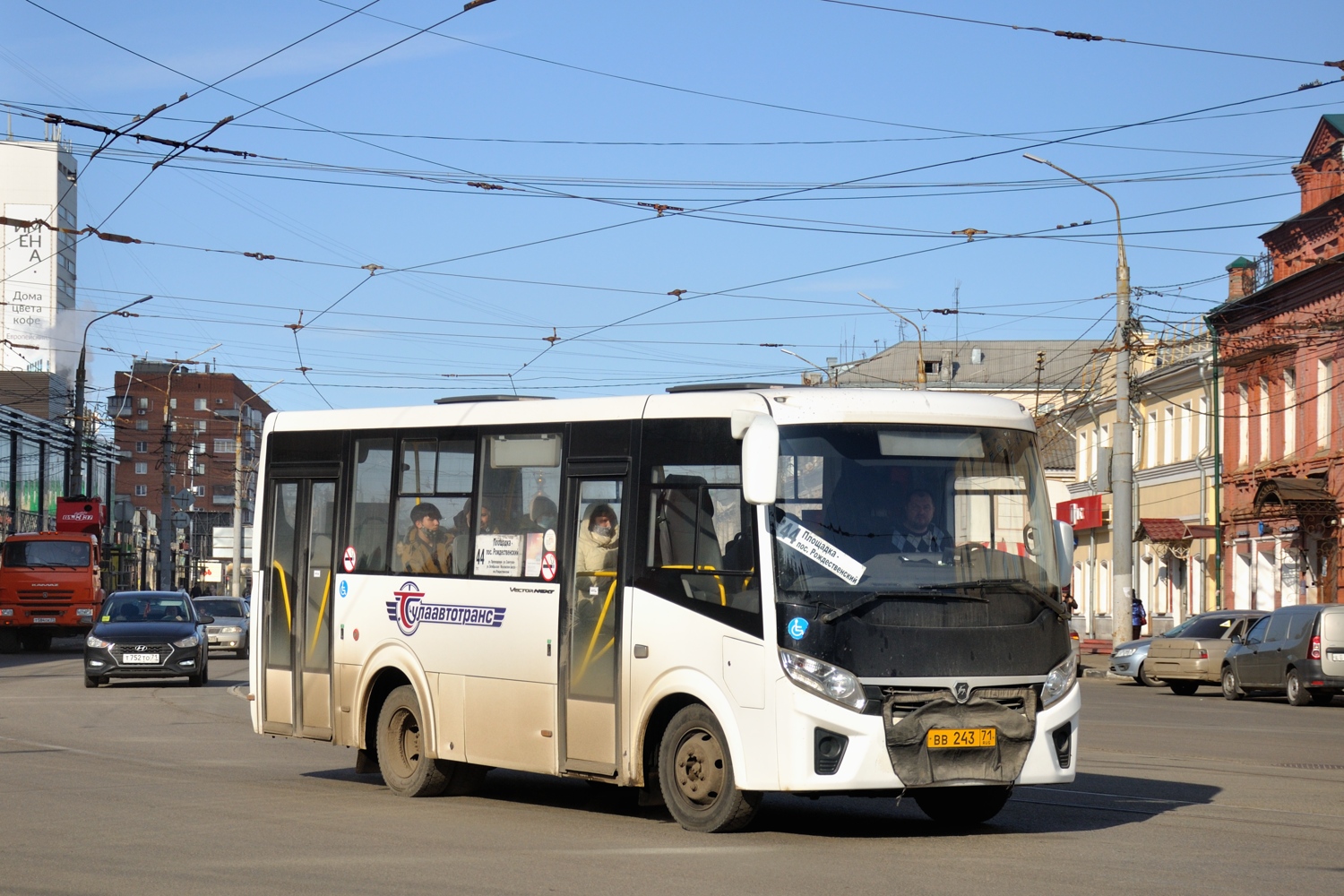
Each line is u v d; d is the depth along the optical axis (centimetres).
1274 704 2909
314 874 895
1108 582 5922
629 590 1115
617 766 1112
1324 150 4253
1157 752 1731
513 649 1203
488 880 876
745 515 1045
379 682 1350
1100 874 893
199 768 1516
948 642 1012
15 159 11706
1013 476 1074
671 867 920
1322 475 4097
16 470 7131
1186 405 5125
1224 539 4784
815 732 995
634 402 1151
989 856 965
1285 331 4294
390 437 1351
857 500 1035
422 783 1284
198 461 14862
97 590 4688
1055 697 1038
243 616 4269
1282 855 969
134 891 845
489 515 1245
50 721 2088
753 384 1126
